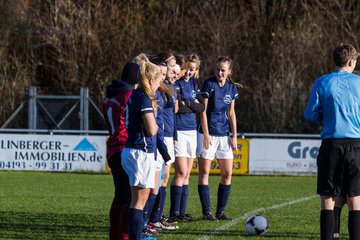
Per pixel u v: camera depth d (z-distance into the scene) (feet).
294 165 199.52
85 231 91.50
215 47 283.79
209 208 104.37
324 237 73.87
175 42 290.76
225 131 104.27
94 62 288.51
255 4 290.56
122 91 75.51
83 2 291.99
